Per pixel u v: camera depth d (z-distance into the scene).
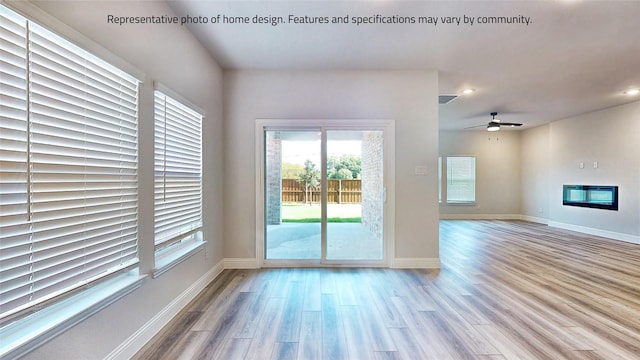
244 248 3.96
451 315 2.61
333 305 2.82
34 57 1.36
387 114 3.92
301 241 4.09
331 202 4.08
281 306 2.79
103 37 1.76
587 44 3.16
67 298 1.51
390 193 3.95
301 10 2.55
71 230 1.54
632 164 5.49
